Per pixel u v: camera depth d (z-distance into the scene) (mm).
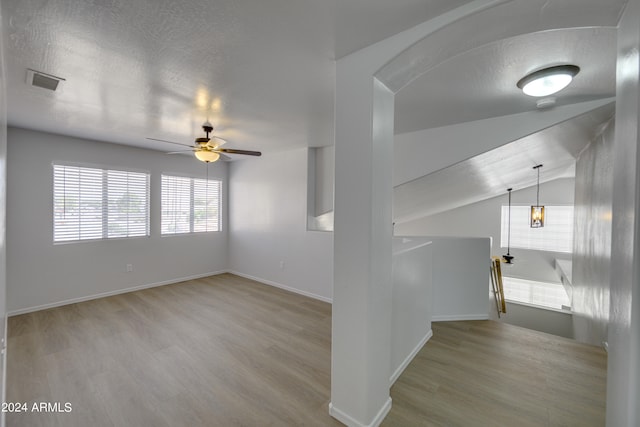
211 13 1317
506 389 2094
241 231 5426
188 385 2115
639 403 902
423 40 1391
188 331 3037
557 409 1885
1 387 1721
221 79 2008
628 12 988
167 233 4797
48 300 3617
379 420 1752
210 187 5434
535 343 2818
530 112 2551
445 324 3305
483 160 3197
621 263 1005
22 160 3396
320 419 1788
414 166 3205
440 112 2572
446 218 7477
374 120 1585
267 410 1866
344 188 1683
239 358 2502
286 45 1583
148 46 1600
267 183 4945
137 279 4441
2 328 1946
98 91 2213
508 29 1316
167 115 2795
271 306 3838
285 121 2965
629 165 946
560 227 6434
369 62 1572
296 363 2430
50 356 2488
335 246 1735
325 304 3949
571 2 1103
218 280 5105
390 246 1812
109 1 1230
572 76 1770
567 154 3895
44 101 2424
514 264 6852
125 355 2527
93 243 3980
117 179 4180
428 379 2219
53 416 1786
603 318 2771
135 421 1760
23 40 1531
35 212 3506
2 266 1972
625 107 991
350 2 1237
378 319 1706
